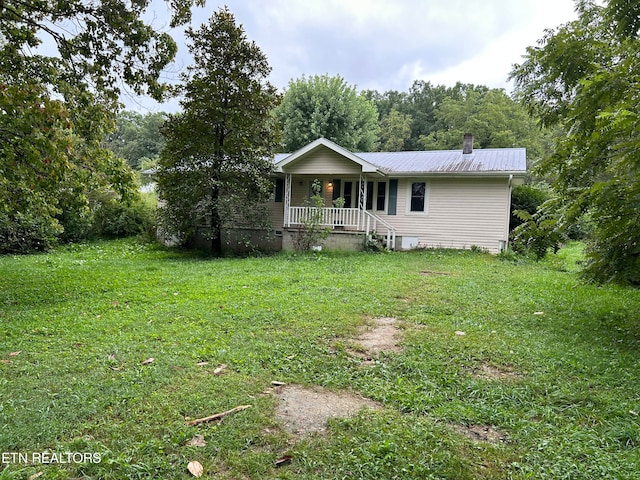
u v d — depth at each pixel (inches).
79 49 299.1
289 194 605.6
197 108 507.2
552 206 229.1
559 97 228.5
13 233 524.7
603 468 89.0
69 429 104.0
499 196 564.7
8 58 287.1
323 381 138.3
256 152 536.4
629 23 172.6
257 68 526.9
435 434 103.3
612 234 189.5
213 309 231.9
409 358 158.7
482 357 160.9
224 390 128.6
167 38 315.0
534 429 107.0
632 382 136.9
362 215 591.8
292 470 89.9
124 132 1593.3
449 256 511.8
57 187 298.7
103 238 667.4
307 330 194.4
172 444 97.8
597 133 167.3
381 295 274.4
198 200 528.4
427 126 1892.2
